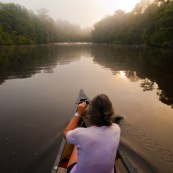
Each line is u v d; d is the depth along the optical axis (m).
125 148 4.18
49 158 3.95
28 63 17.16
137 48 41.53
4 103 6.81
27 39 62.28
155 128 5.05
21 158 3.97
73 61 18.66
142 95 7.71
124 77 11.05
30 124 5.29
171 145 4.32
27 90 8.37
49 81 10.00
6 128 5.11
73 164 2.35
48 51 32.75
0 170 3.67
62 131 4.89
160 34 41.44
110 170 1.86
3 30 57.28
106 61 18.70
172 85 9.25
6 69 13.95
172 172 3.55
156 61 18.05
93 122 1.82
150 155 3.98
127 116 5.75
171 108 6.38
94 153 1.76
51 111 6.09
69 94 7.76
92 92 8.14
